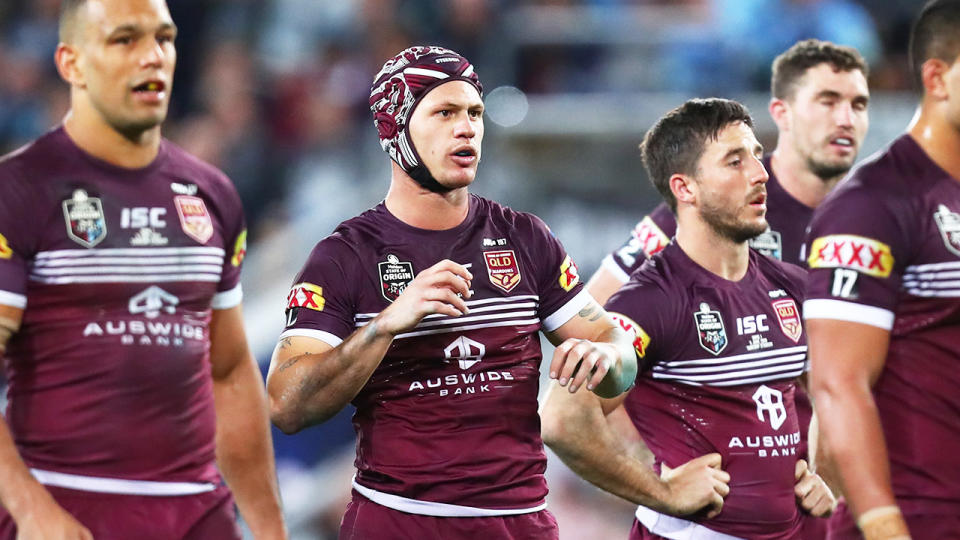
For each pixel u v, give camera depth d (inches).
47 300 530.9
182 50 1695.4
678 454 642.8
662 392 646.5
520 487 591.5
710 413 639.1
